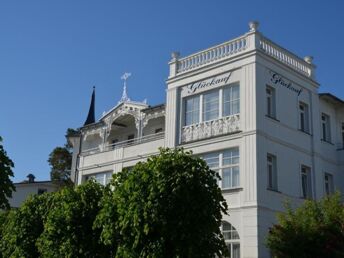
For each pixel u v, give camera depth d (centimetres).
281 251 1634
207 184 1384
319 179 2652
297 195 2492
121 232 1356
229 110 2509
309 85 2769
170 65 2866
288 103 2594
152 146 2948
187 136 2653
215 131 2520
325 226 1620
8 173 1224
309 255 1594
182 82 2762
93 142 3700
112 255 1633
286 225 1680
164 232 1299
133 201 1345
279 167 2420
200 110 2652
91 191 1747
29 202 2019
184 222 1297
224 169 2431
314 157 2655
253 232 2206
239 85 2489
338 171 2855
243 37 2525
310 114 2727
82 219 1686
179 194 1320
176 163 1376
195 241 1301
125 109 3341
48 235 1703
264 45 2538
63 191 1797
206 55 2697
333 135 2909
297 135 2597
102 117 3556
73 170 3909
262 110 2402
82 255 1648
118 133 3600
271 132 2422
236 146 2398
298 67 2730
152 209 1303
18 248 1922
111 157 3225
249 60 2455
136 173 1398
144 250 1305
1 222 2319
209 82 2627
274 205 2319
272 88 2523
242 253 2231
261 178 2292
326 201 1750
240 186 2327
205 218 1335
